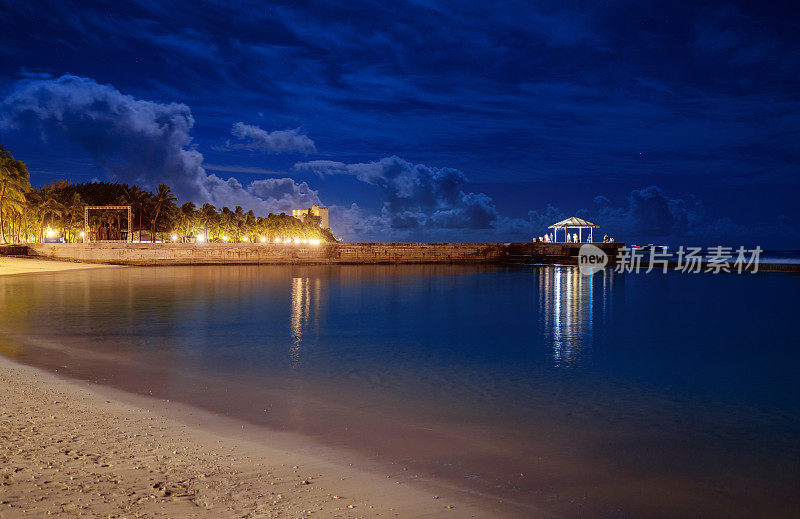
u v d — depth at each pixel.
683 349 22.42
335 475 9.06
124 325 27.30
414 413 13.04
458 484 8.91
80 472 8.54
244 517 7.29
